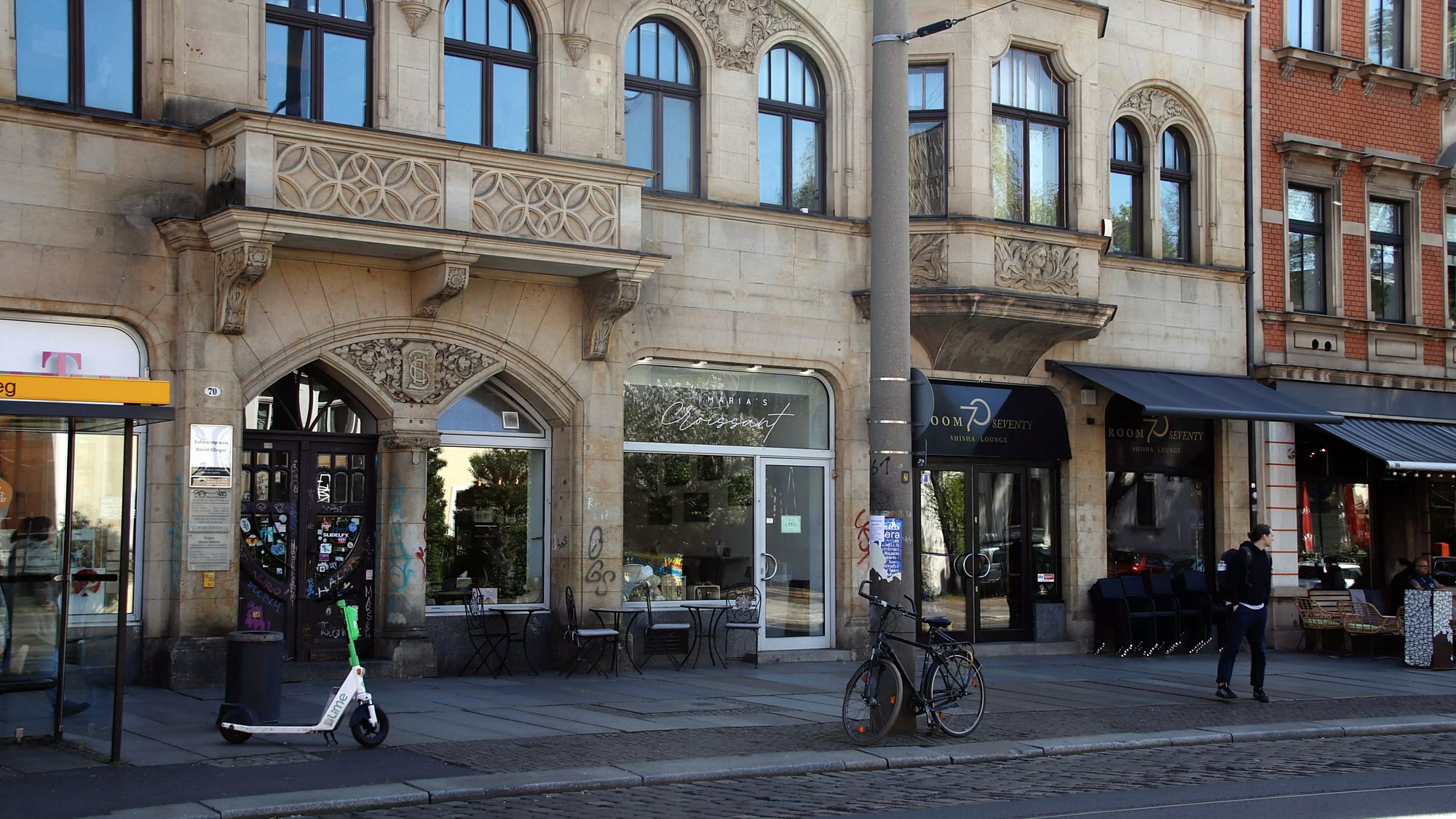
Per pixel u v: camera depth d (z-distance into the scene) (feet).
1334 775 36.58
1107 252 68.64
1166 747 41.37
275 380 48.93
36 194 45.09
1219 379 71.97
